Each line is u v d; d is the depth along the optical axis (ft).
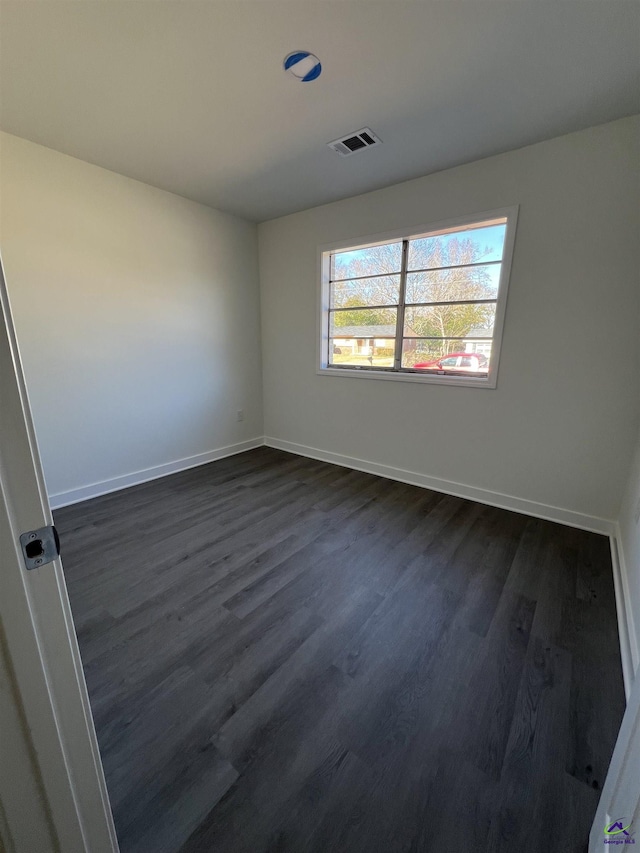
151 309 10.27
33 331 8.25
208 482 10.77
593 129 6.88
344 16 4.46
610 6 4.29
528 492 8.79
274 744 3.74
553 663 4.73
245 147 7.66
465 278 9.12
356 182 9.31
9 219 7.57
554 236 7.56
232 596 5.94
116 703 4.16
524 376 8.40
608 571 6.64
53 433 8.86
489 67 5.35
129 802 3.24
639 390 7.20
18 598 1.69
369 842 3.00
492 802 3.27
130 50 5.00
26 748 1.84
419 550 7.28
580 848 2.96
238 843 2.99
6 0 4.19
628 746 2.41
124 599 5.85
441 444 9.99
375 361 11.16
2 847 1.87
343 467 12.11
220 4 4.28
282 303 12.72
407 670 4.62
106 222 9.00
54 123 6.84
